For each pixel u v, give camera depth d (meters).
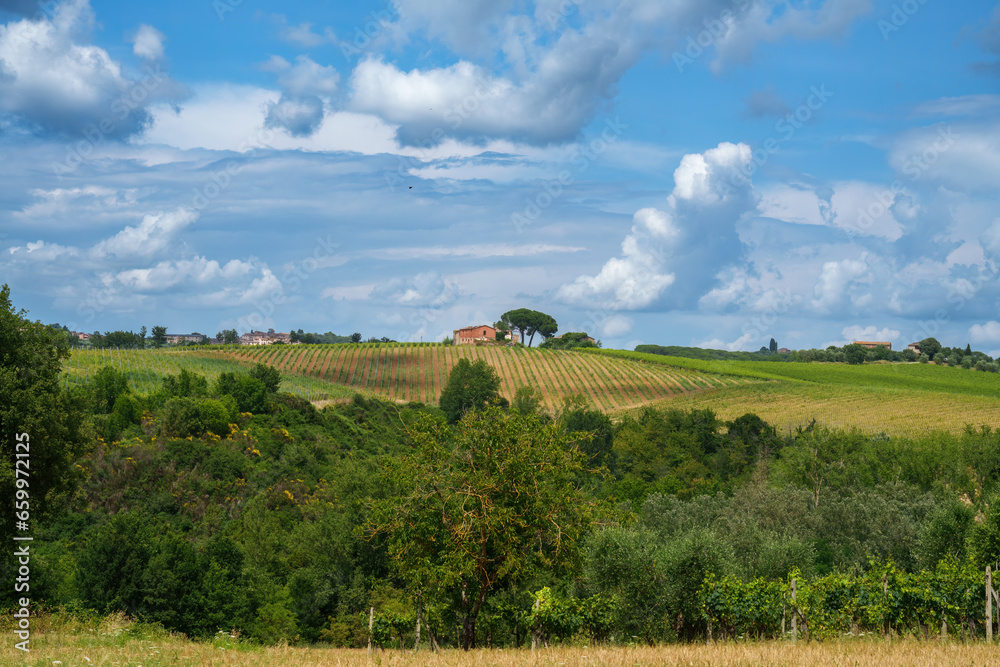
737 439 96.00
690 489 79.12
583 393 142.00
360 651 18.33
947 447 69.88
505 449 20.92
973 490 65.38
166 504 60.41
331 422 94.69
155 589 41.19
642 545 25.00
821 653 14.91
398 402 130.88
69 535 52.69
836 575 22.33
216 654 16.34
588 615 20.42
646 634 22.61
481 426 21.58
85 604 39.97
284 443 80.56
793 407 118.38
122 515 45.22
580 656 14.67
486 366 135.62
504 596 23.20
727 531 44.12
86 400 27.00
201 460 68.62
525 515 20.95
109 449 66.31
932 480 67.31
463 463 21.50
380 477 22.28
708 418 102.88
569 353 171.50
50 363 25.69
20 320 25.48
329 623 46.25
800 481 68.31
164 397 87.38
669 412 108.38
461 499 20.42
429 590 22.22
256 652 17.81
